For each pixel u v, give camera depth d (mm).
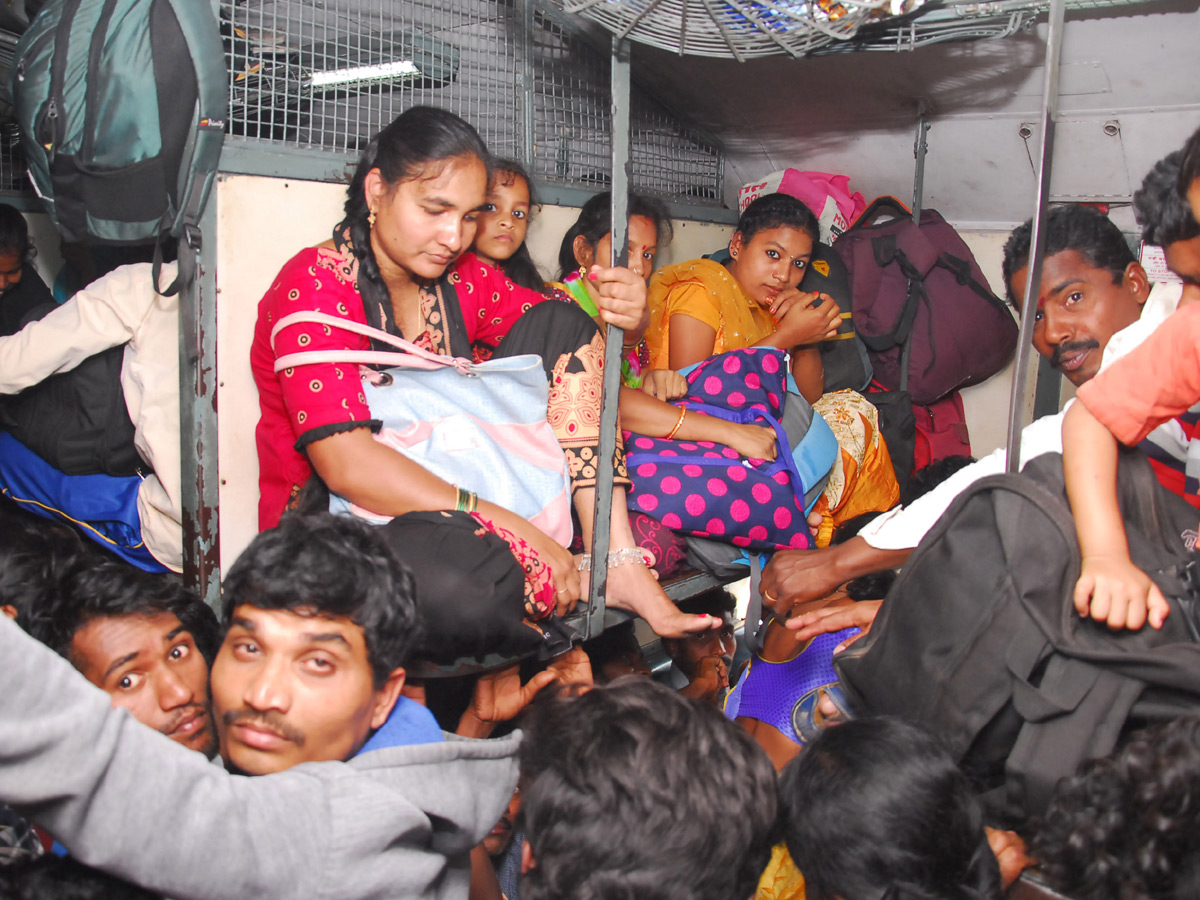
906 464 2611
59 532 1208
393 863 789
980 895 881
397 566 954
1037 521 1045
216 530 1612
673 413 1893
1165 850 792
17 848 984
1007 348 2770
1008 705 1032
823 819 907
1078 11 1973
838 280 2723
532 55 2305
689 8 1359
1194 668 923
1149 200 1284
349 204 1522
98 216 1531
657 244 2332
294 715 870
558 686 1518
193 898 667
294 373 1434
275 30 1738
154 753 670
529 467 1567
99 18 1427
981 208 2768
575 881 835
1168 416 1043
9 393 1821
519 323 1709
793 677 1542
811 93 2600
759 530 1787
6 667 590
